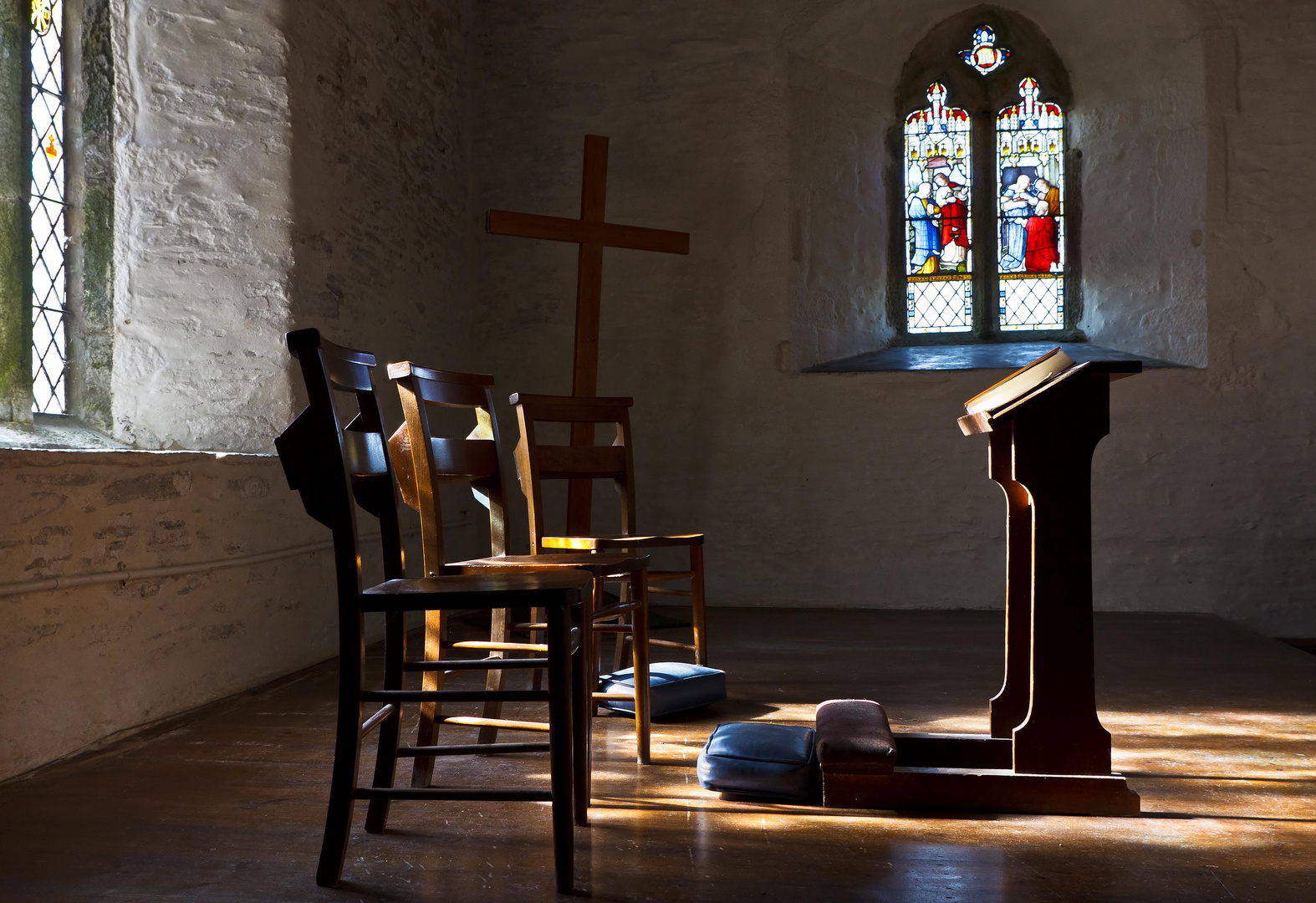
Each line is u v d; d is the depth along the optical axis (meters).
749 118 6.00
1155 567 5.53
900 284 6.63
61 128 4.02
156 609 3.17
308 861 1.99
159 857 2.02
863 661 4.21
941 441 5.74
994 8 6.44
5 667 2.53
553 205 6.17
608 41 6.14
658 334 6.05
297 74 4.24
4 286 3.64
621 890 1.84
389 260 5.09
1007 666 2.58
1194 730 3.03
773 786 2.36
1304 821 2.21
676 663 3.54
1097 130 6.25
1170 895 1.80
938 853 2.02
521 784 2.51
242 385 4.16
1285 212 5.48
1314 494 5.37
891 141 6.63
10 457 2.54
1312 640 5.33
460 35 6.06
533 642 3.42
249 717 3.22
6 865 1.97
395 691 1.91
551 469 3.19
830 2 5.96
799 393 5.89
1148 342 5.88
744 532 5.93
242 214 4.18
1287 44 5.52
